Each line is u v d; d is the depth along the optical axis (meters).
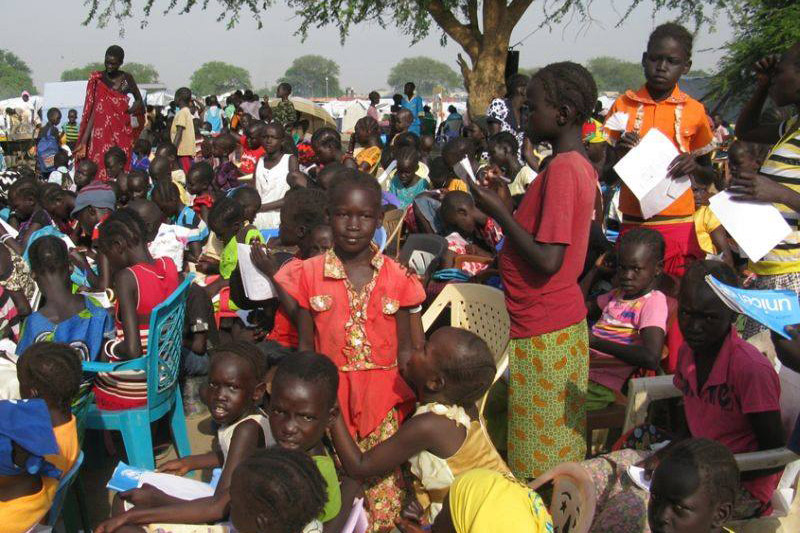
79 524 3.79
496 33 18.70
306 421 2.79
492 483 2.45
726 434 3.06
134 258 4.38
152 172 8.66
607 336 4.16
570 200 3.16
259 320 4.96
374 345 3.36
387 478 3.40
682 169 4.14
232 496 2.39
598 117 13.29
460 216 6.34
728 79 22.08
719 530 2.35
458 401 3.10
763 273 4.07
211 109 20.89
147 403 4.16
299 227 4.48
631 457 3.15
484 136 10.83
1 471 2.84
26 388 3.12
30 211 7.35
